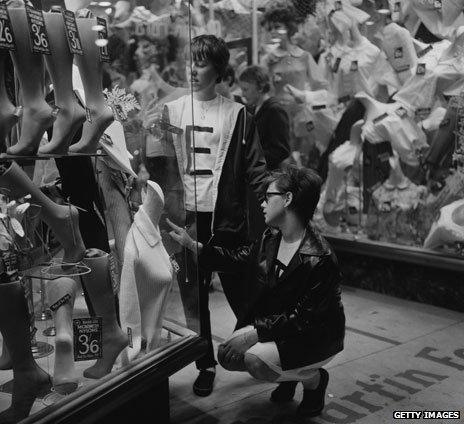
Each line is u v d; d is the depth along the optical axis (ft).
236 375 8.95
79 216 5.65
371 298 12.96
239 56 14.73
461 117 11.32
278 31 14.19
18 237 5.11
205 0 14.40
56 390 5.10
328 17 13.28
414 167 12.24
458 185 11.54
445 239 11.81
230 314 11.89
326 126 13.79
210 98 8.17
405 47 12.02
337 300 7.03
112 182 6.09
